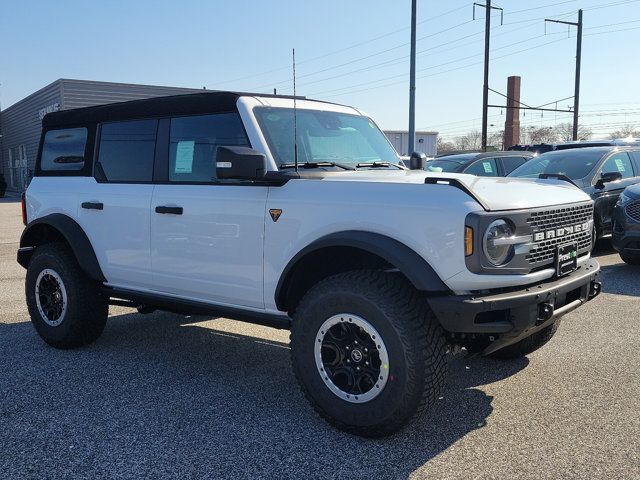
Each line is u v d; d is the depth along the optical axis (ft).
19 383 14.90
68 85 99.76
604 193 32.73
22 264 19.42
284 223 12.69
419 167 17.31
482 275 10.78
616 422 12.31
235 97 14.05
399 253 11.05
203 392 14.30
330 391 11.88
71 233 16.84
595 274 13.66
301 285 13.12
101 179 16.83
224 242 13.73
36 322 17.94
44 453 11.18
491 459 10.82
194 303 14.79
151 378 15.30
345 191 12.08
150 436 11.88
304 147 14.25
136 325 20.76
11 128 147.13
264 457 11.00
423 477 10.23
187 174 14.82
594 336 18.31
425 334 10.96
